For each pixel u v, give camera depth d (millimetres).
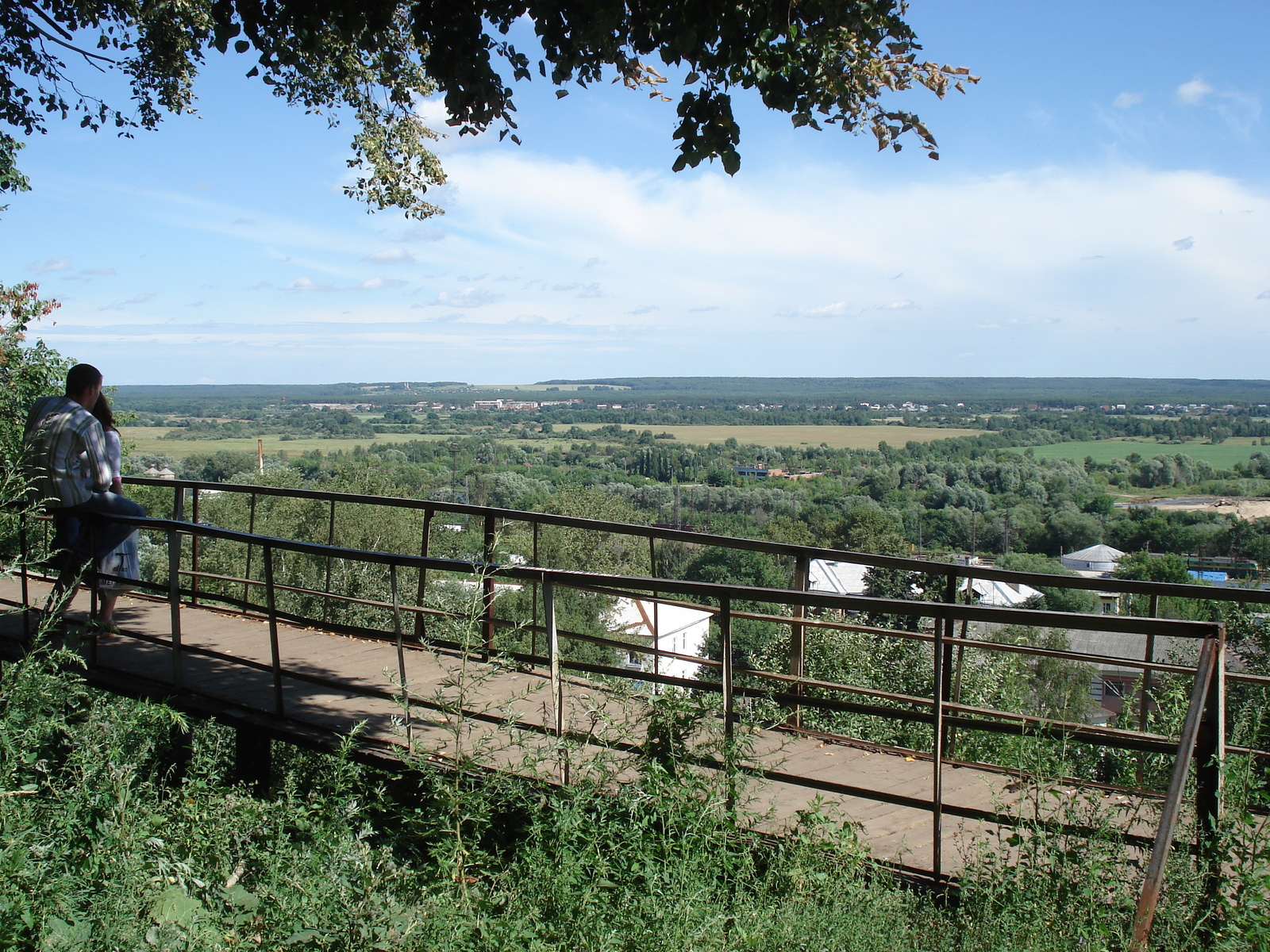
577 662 4590
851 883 3578
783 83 5609
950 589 5562
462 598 5148
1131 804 4090
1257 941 2951
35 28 9828
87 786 3350
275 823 3586
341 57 10398
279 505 22391
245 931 2975
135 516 6223
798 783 4148
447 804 3738
